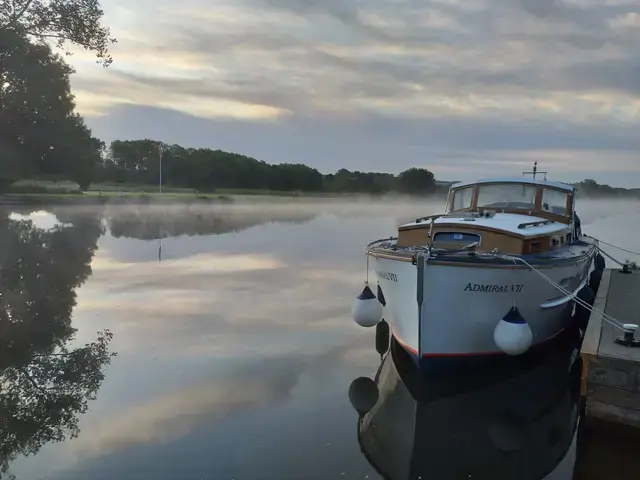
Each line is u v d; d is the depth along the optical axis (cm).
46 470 499
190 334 951
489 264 696
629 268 1135
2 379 720
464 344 754
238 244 2462
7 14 3033
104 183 8781
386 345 907
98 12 3188
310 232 3184
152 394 677
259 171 9544
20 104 3619
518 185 1043
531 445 598
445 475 531
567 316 922
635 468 544
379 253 793
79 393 677
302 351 868
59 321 1026
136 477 489
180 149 9638
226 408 640
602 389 570
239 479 490
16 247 2089
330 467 517
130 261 1852
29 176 4388
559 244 938
